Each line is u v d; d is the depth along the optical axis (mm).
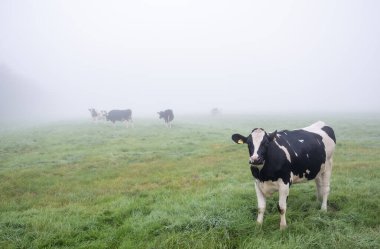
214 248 6500
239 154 18125
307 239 6570
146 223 7621
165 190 11078
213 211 7965
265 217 7918
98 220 8258
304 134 8430
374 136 26188
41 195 11352
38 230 7629
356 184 10844
